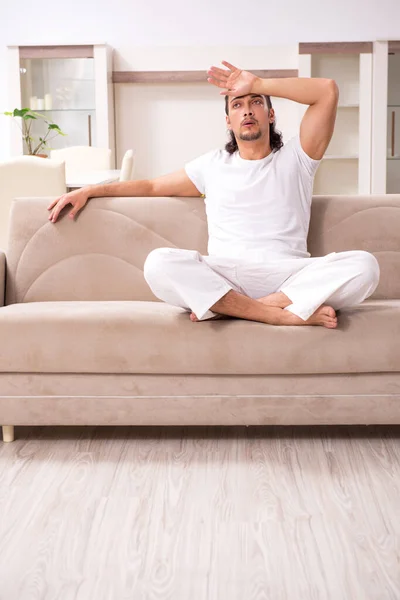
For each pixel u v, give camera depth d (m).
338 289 2.29
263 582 1.53
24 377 2.33
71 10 7.61
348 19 7.50
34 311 2.36
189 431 2.52
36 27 7.66
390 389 2.30
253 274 2.44
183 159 7.69
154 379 2.31
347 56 7.31
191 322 2.29
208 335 2.27
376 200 2.82
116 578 1.56
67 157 6.14
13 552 1.67
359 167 7.38
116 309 2.38
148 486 2.03
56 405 2.34
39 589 1.52
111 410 2.33
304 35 7.54
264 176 2.68
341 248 2.79
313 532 1.75
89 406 2.33
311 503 1.91
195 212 2.84
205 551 1.67
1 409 2.35
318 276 2.31
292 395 2.30
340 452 2.28
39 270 2.82
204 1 7.53
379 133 7.30
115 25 7.61
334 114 2.68
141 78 7.54
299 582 1.53
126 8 7.58
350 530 1.76
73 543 1.71
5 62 7.70
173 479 2.08
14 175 3.86
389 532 1.74
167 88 7.61
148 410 2.32
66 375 2.32
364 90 7.29
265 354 2.26
